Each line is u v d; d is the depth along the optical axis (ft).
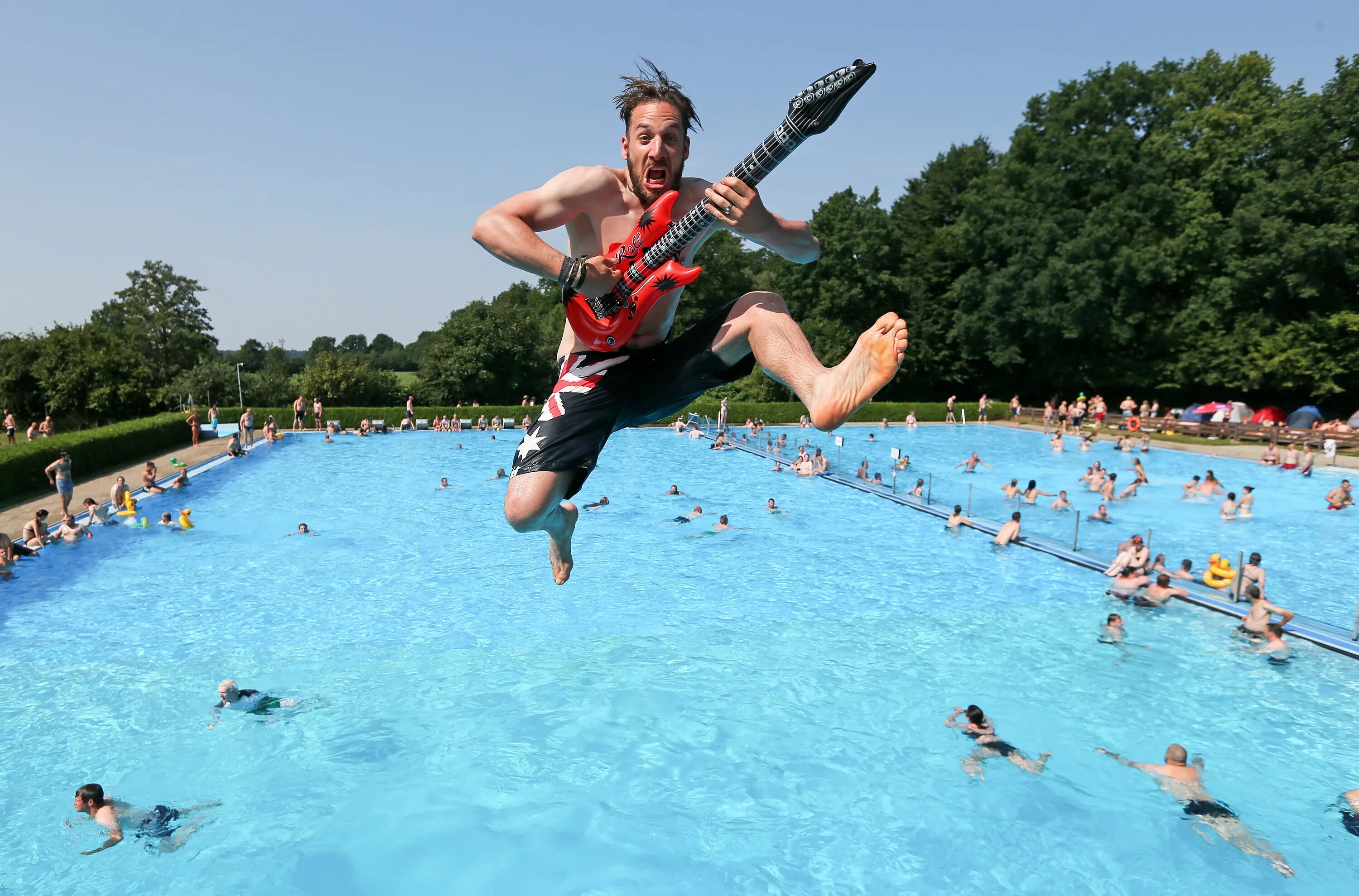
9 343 166.09
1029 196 173.47
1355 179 129.18
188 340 250.98
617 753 32.76
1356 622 43.88
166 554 62.90
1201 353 151.64
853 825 28.25
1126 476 99.25
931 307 192.44
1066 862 26.37
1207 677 39.65
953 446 131.03
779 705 36.91
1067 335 162.71
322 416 153.48
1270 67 161.48
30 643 44.14
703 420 149.79
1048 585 55.01
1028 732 34.42
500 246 9.02
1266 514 77.05
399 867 25.90
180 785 30.40
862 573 57.93
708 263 194.39
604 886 25.14
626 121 9.82
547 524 11.03
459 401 197.47
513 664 41.37
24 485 82.74
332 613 49.29
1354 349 132.57
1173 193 157.48
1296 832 27.81
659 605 50.75
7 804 29.14
